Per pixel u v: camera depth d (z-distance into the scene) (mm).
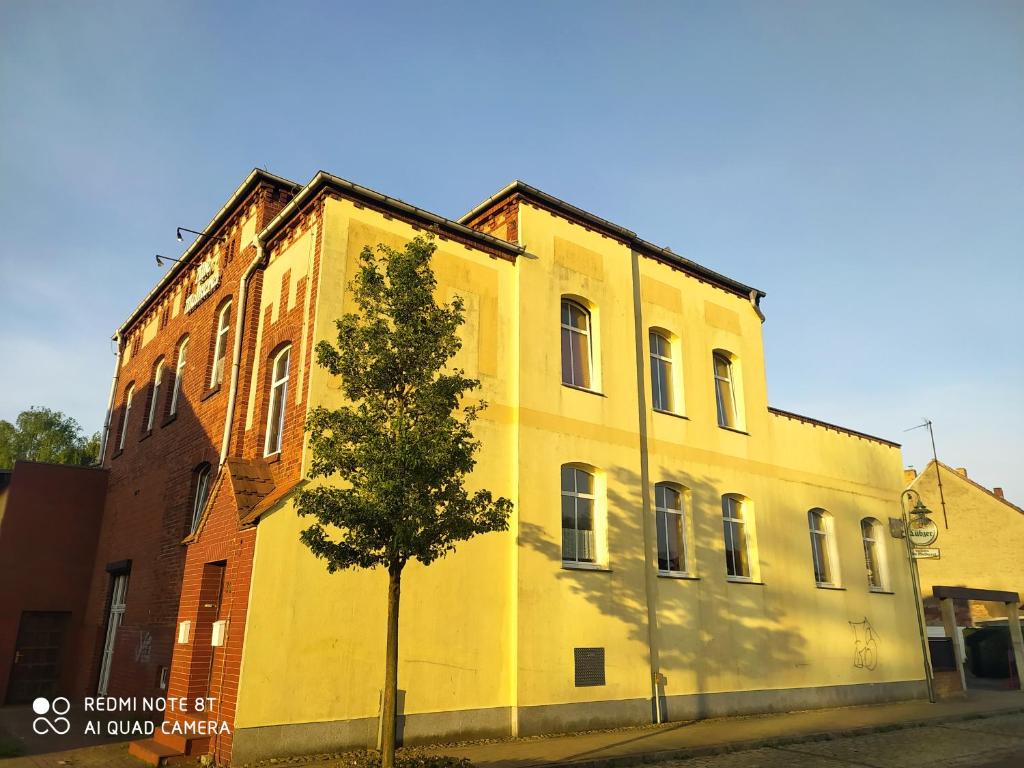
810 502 19531
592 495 14656
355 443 8547
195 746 10062
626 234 16672
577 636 13234
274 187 15219
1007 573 34188
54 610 18828
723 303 19094
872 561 21375
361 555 8195
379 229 12805
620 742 11883
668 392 17250
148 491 17234
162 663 13859
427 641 11430
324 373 11492
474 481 12766
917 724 15445
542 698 12453
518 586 12648
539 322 14531
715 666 15609
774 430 19250
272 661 9836
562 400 14438
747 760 11234
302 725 9891
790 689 17047
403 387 8930
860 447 21844
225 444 13359
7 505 18859
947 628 21797
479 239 14023
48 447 40031
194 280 17906
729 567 17156
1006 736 14234
